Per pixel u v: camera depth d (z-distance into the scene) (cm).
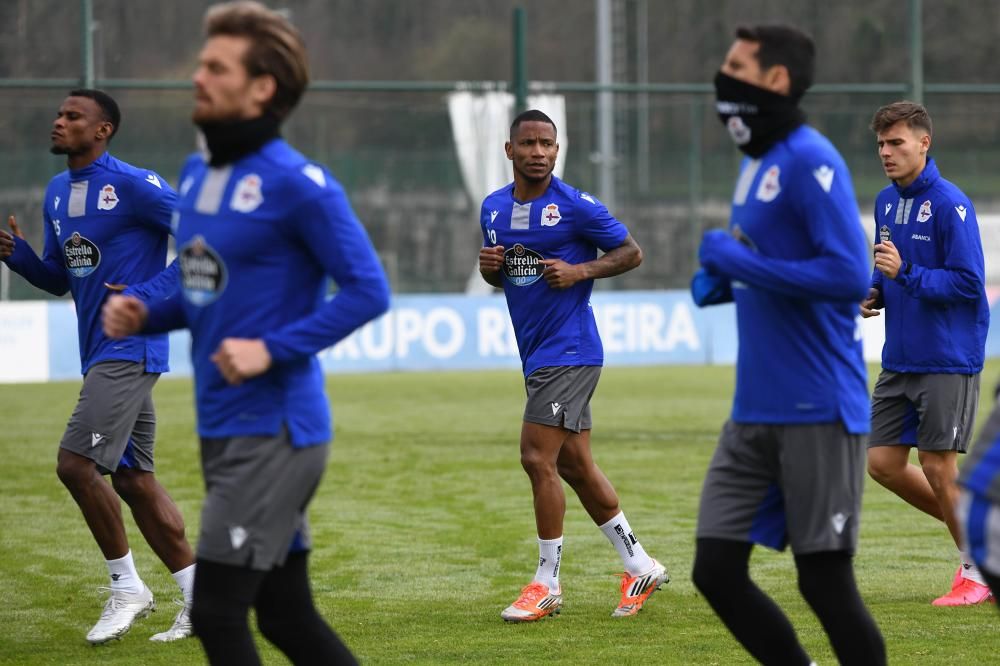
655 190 8094
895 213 2259
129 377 2006
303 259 1296
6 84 6275
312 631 1373
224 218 1278
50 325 6712
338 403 5681
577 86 6950
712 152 8469
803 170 1349
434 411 5375
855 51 9238
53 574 2503
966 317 2195
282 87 1287
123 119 7875
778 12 9231
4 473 3809
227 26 1271
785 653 1427
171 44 8150
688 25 9188
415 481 3678
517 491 3506
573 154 8044
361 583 2416
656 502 3294
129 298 1400
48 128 7538
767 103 1377
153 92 7888
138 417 2058
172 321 1425
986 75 9362
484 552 2711
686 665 1814
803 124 1397
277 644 1382
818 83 9244
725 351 7575
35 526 3002
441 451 4269
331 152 7975
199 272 1298
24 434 4672
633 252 2202
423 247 7994
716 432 4666
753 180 1401
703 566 1425
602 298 7400
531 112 2202
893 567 2502
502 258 2208
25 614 2188
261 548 1281
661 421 4978
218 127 1274
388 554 2688
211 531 1280
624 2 9144
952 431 2192
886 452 2277
